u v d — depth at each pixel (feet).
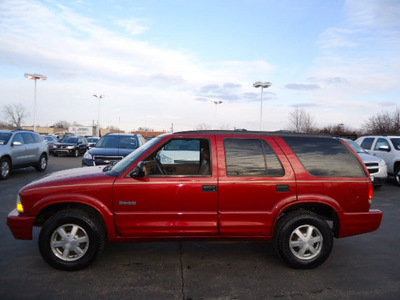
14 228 11.85
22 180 33.91
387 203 25.31
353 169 12.85
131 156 13.83
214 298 10.15
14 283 10.91
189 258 13.51
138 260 13.17
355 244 15.71
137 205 11.92
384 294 10.56
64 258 11.83
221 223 12.11
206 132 13.19
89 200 11.73
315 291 10.72
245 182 12.21
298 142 13.08
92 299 9.93
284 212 12.94
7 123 221.66
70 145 71.36
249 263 13.05
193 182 12.09
